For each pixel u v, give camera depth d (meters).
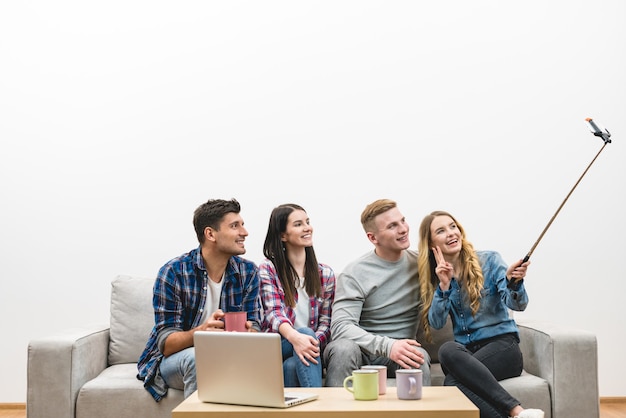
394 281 2.94
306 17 4.18
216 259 2.84
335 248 4.08
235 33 4.18
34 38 4.19
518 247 4.07
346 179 4.10
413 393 2.02
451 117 4.12
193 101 4.15
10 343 4.07
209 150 4.13
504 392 2.35
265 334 1.95
